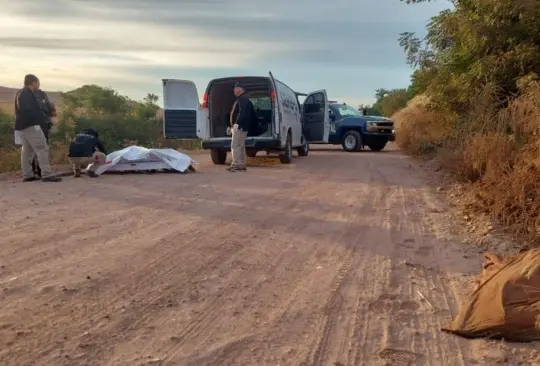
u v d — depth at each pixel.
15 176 13.59
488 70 13.29
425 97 18.80
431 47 16.92
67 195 10.55
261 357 4.24
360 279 6.02
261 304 5.28
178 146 28.97
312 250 7.10
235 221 8.58
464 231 8.12
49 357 4.11
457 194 10.91
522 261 4.98
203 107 17.38
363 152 25.34
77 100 31.28
